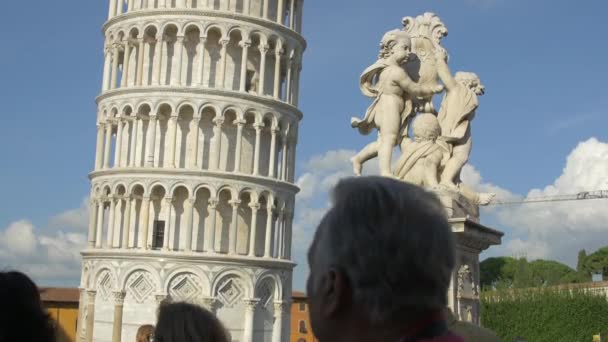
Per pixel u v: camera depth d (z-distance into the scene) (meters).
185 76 77.25
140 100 76.25
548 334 55.84
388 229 2.89
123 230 75.69
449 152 11.81
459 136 11.78
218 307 74.19
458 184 12.06
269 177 78.31
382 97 12.10
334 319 3.01
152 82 77.12
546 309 56.09
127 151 77.81
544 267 120.31
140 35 77.44
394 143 11.95
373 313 2.91
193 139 75.94
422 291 2.89
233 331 74.56
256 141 77.81
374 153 12.12
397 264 2.87
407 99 12.27
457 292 11.11
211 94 76.00
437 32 12.51
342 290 2.97
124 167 75.75
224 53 77.12
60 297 97.75
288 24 83.44
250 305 75.00
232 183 75.94
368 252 2.89
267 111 78.44
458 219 10.84
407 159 11.54
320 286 3.05
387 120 11.94
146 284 73.38
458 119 11.88
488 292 59.00
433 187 11.23
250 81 79.44
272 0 81.25
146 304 73.25
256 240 78.38
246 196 78.19
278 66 80.12
